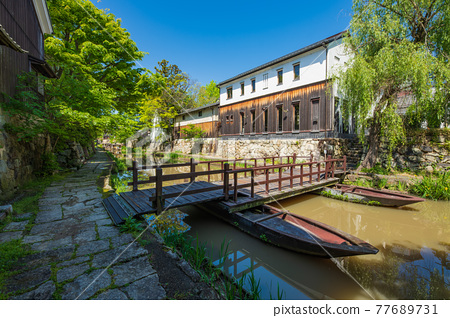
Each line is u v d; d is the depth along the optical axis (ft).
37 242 9.61
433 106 23.32
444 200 21.93
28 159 20.29
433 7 22.63
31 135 17.60
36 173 22.22
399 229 17.10
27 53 21.11
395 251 13.57
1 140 15.28
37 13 28.09
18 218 12.28
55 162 25.13
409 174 27.09
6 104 16.38
